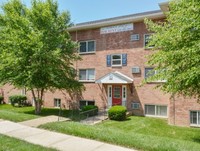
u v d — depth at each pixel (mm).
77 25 22234
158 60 9961
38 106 19266
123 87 19516
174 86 9797
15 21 16969
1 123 10430
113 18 22312
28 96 25781
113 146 6992
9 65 16719
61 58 19000
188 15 8984
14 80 17125
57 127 9062
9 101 27844
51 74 16781
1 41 17219
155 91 17906
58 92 23297
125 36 19594
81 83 20406
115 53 20047
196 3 8719
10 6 18172
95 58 21219
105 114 17859
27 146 6859
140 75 18641
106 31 20656
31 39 16188
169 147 6520
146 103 18297
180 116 14867
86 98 21500
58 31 18516
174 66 9531
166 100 17375
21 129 9234
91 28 21484
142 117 17609
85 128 8758
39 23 17328
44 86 17844
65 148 6828
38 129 9227
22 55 16656
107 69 20438
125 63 19438
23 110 21688
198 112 14461
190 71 8500
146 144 6793
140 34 18797
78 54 21969
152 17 17719
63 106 22891
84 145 7105
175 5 10109
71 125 9297
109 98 20172
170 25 10953
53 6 18625
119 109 16156
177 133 12656
